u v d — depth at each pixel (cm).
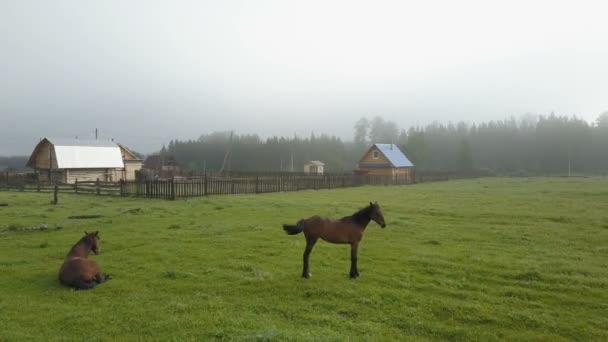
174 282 999
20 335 689
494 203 2861
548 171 11512
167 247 1377
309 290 928
